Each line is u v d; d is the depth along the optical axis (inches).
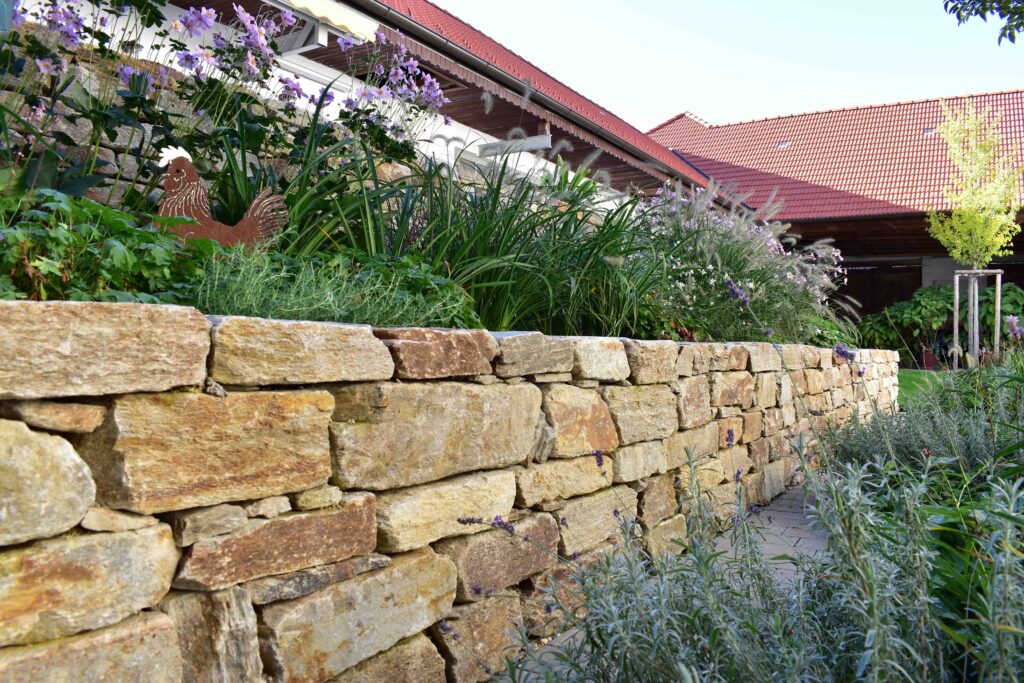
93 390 54.6
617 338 127.9
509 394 98.7
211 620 61.2
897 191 592.4
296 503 69.9
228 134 126.3
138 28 179.0
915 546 67.4
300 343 70.4
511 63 356.2
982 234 512.7
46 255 75.6
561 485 109.0
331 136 149.6
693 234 201.6
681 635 68.6
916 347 574.9
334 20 183.9
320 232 116.3
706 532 79.4
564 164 168.1
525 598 100.7
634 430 128.1
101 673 53.1
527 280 139.5
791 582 77.4
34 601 50.8
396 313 100.3
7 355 50.4
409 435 82.0
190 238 88.3
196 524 60.7
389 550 78.7
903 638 67.8
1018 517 61.1
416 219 142.7
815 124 735.7
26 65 124.7
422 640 81.6
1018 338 191.6
